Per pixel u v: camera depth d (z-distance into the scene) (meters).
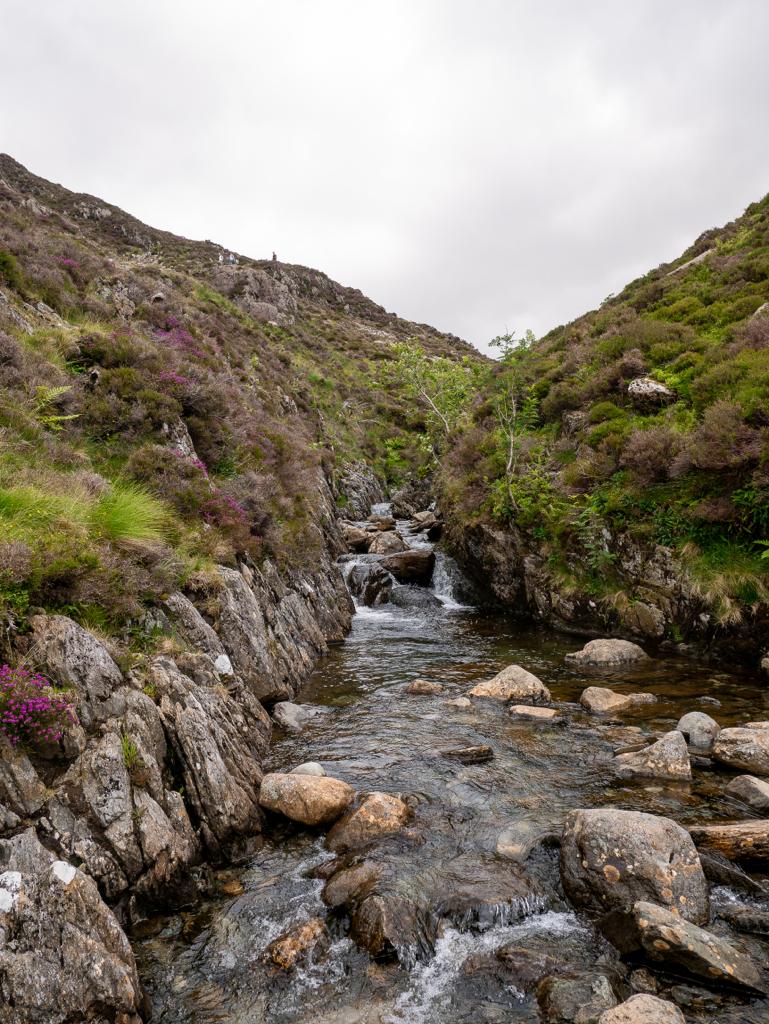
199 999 4.47
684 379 19.39
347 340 80.44
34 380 11.95
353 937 5.03
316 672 13.30
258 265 93.25
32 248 20.62
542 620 18.38
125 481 11.80
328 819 6.75
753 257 29.05
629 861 5.39
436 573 24.45
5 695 5.03
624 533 15.90
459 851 6.18
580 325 36.16
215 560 11.58
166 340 22.77
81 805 5.09
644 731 9.26
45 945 4.01
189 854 5.76
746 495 13.03
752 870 5.75
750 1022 4.06
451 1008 4.34
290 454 21.58
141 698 6.33
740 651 12.76
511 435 20.50
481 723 9.85
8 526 6.95
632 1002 3.96
